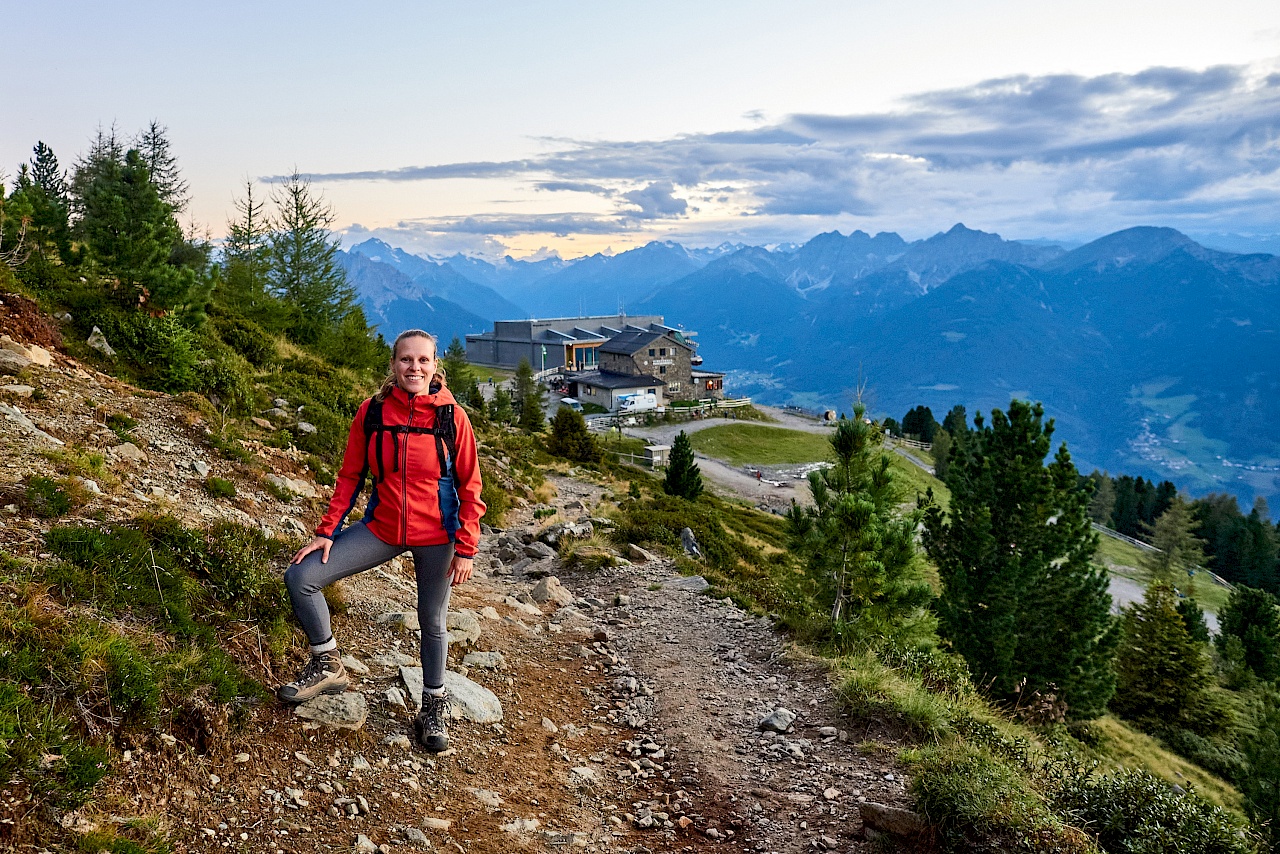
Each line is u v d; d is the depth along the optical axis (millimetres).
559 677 7926
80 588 4555
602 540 16484
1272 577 84750
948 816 4812
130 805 3516
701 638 9914
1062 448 20859
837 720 6977
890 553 11219
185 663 4465
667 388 111125
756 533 35656
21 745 3254
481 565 13508
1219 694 32781
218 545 5828
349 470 4645
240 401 15523
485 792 4918
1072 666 20766
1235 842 5340
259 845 3682
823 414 110562
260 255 38062
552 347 139625
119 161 19531
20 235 17156
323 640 4867
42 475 6055
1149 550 85750
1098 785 5855
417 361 4395
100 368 14039
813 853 4844
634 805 5434
